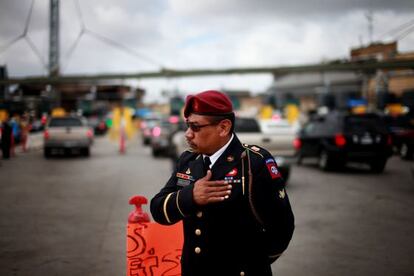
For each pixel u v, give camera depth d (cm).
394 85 3962
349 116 1249
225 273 172
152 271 247
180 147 1147
